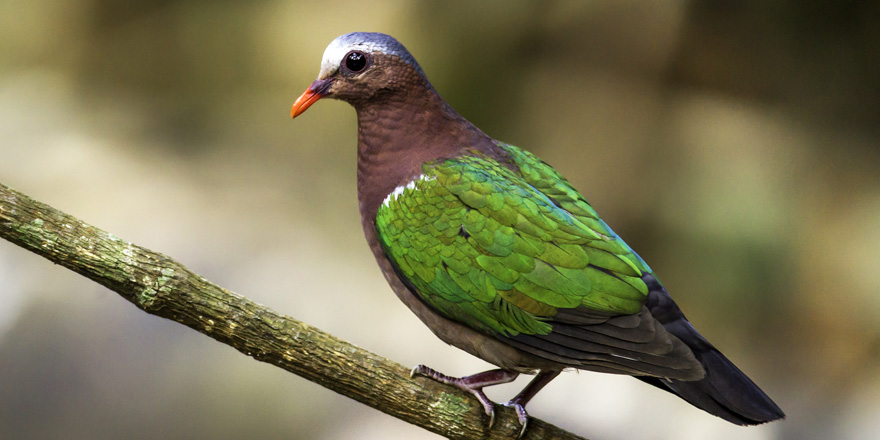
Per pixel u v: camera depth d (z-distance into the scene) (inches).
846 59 583.5
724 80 581.6
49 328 471.2
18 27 713.0
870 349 521.0
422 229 248.1
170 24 694.5
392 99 261.1
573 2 582.9
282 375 470.9
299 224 578.6
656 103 577.6
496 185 246.2
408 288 253.8
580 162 572.4
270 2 679.1
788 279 537.3
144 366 465.4
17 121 658.2
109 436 450.3
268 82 669.9
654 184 561.3
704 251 541.6
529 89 592.1
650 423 468.4
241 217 573.0
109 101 685.3
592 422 466.3
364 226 267.7
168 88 687.1
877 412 496.4
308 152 644.1
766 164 562.3
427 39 608.7
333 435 453.7
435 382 242.4
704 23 575.2
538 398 472.1
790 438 488.7
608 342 229.5
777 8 575.2
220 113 666.2
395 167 259.8
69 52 706.2
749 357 527.8
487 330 243.1
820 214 558.9
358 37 262.5
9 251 499.8
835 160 571.8
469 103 597.9
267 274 522.0
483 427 240.8
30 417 450.3
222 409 458.3
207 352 474.0
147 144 646.5
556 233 239.5
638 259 244.7
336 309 507.8
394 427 457.4
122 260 218.8
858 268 535.8
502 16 595.5
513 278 237.5
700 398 222.1
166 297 221.1
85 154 624.1
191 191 594.2
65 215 217.9
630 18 578.6
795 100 585.6
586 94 582.6
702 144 565.6
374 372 236.1
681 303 538.6
